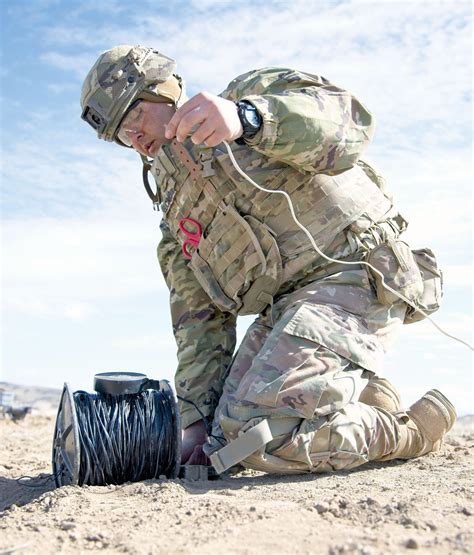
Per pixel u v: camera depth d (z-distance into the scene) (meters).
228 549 2.13
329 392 3.24
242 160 3.54
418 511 2.41
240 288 3.70
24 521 2.62
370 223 3.64
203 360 3.98
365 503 2.52
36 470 4.22
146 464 3.29
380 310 3.53
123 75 3.67
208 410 3.91
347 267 3.59
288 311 3.48
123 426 3.26
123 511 2.67
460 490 2.76
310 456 3.25
